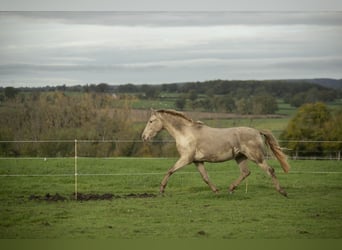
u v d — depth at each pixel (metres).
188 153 12.02
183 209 10.92
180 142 12.05
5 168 15.62
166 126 12.16
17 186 13.34
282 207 11.20
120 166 16.17
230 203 11.48
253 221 10.17
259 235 9.44
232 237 9.31
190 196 12.15
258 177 14.79
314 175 15.10
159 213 10.62
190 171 15.70
